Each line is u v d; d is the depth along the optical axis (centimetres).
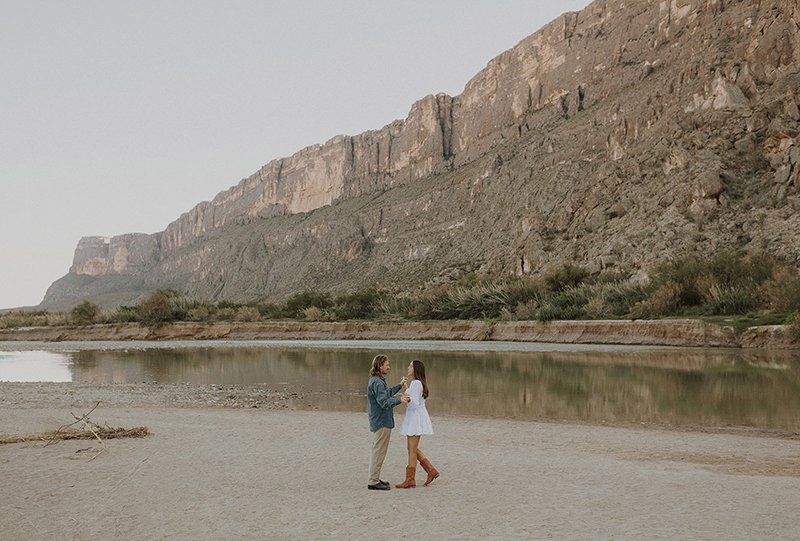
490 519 820
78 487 1020
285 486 1024
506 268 12419
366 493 973
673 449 1380
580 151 15325
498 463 1212
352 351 5997
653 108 12262
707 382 2852
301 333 9619
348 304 11688
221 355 5694
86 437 1529
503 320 8225
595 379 3083
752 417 1916
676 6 16875
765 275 6266
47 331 10875
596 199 11275
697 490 969
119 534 775
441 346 6581
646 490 973
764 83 10169
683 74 12062
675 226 8856
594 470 1141
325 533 771
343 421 1855
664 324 5828
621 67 17938
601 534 747
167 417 1959
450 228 19050
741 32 11650
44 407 2253
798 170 8200
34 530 795
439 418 1922
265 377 3522
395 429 1727
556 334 6919
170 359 5247
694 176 9325
